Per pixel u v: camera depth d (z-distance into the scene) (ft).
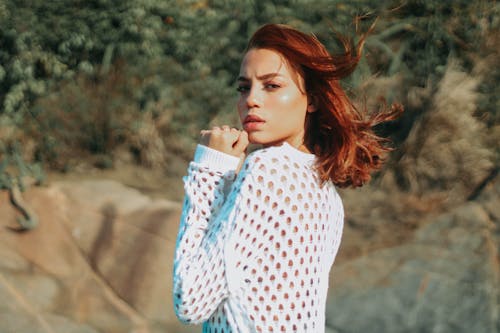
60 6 22.26
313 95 5.72
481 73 22.40
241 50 23.04
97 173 21.11
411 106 21.98
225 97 22.71
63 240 17.53
